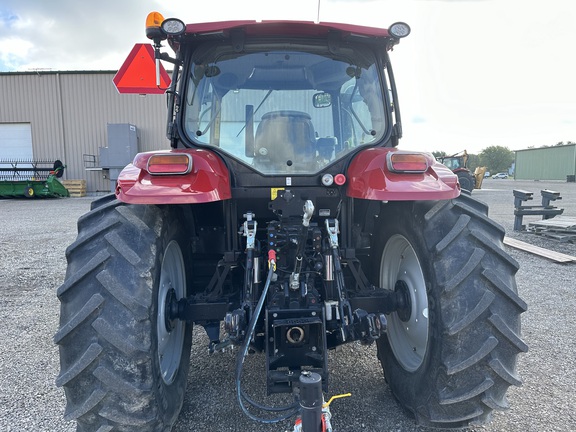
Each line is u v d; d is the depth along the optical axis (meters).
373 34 2.52
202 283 3.07
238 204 2.54
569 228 8.16
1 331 3.91
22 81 23.22
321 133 2.61
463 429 2.30
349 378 2.91
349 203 2.50
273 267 2.16
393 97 2.74
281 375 2.02
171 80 2.77
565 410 2.49
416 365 2.37
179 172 1.98
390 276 2.75
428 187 2.09
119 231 2.00
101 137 23.58
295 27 2.48
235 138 2.58
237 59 2.60
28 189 19.62
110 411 1.83
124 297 1.85
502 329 1.93
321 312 2.15
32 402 2.67
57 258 7.11
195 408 2.59
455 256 2.01
